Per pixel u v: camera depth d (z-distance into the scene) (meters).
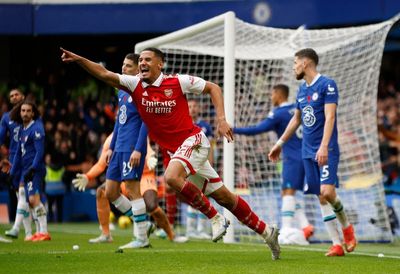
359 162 29.36
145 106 17.66
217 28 27.73
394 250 23.56
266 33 29.33
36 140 24.53
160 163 32.47
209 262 17.53
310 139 19.59
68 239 26.06
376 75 27.86
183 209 33.62
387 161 43.62
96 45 55.25
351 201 28.94
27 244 23.38
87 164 43.03
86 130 45.69
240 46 29.69
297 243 25.52
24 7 48.06
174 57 32.28
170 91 17.55
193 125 17.88
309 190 19.91
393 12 42.38
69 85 51.44
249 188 30.00
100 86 49.78
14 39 53.22
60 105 49.78
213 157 31.25
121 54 55.59
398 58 56.94
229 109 25.77
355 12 43.16
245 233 28.12
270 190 30.41
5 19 47.78
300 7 44.03
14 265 16.70
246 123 30.89
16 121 24.84
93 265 16.75
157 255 19.28
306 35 28.84
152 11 46.84
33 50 53.62
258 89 31.19
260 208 30.14
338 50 28.89
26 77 53.31
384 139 44.12
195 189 17.09
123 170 21.41
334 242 19.77
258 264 17.11
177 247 22.36
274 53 29.38
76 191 43.03
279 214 30.00
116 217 39.62
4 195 40.22
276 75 30.89
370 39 27.78
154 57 17.45
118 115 21.66
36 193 24.94
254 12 44.75
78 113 46.75
